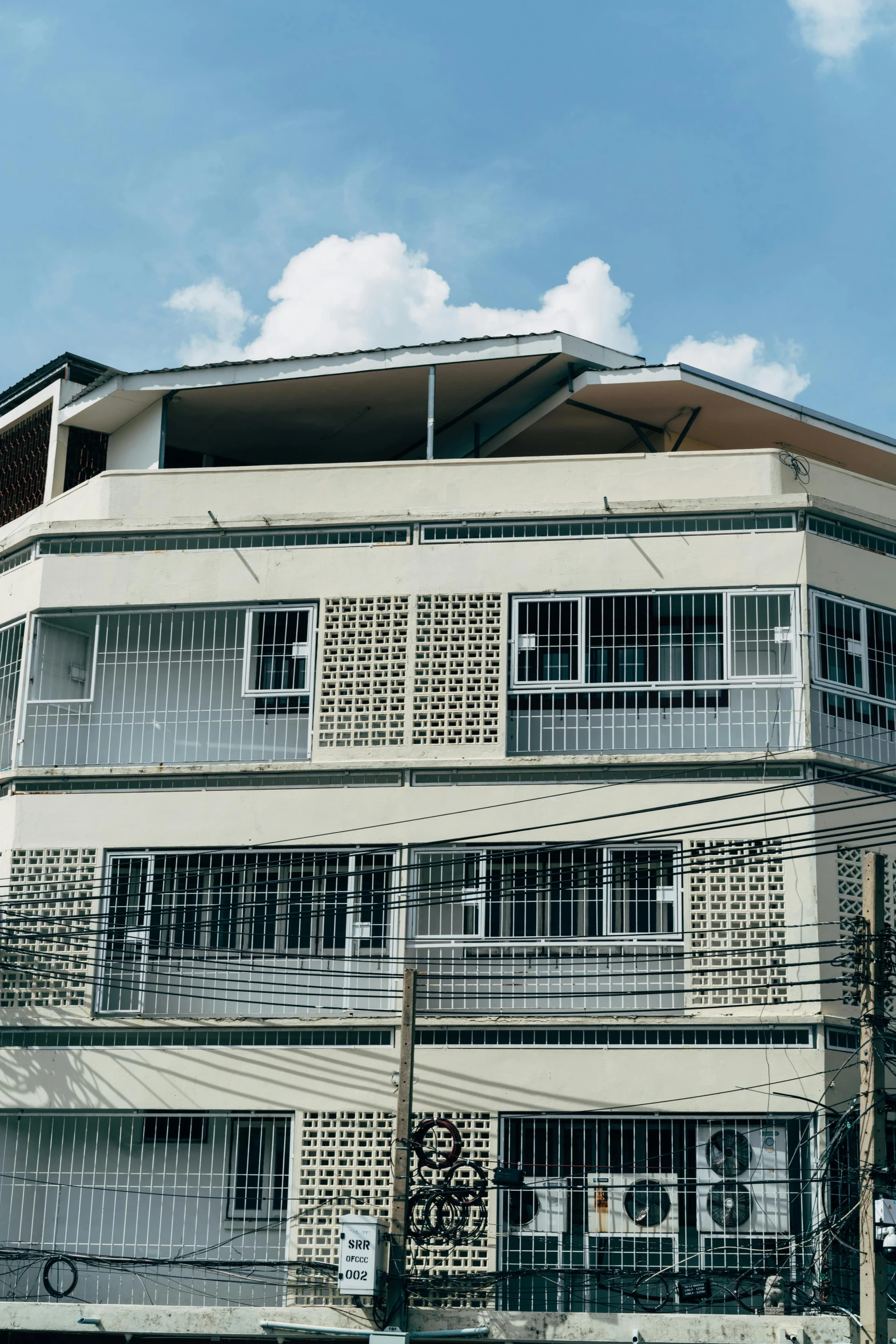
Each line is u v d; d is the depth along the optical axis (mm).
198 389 28297
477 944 23953
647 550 25516
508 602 25578
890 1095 22766
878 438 30109
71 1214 23938
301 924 24766
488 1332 21516
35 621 26750
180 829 25281
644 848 24328
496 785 24797
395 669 25484
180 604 26359
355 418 29781
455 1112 23359
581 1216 22875
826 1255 21953
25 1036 24688
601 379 27594
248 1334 21938
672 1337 21266
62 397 29875
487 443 30656
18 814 25750
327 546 26234
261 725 25812
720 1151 22875
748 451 26109
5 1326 22484
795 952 23547
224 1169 23859
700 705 25078
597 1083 23219
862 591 25609
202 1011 24609
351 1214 22422
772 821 24062
